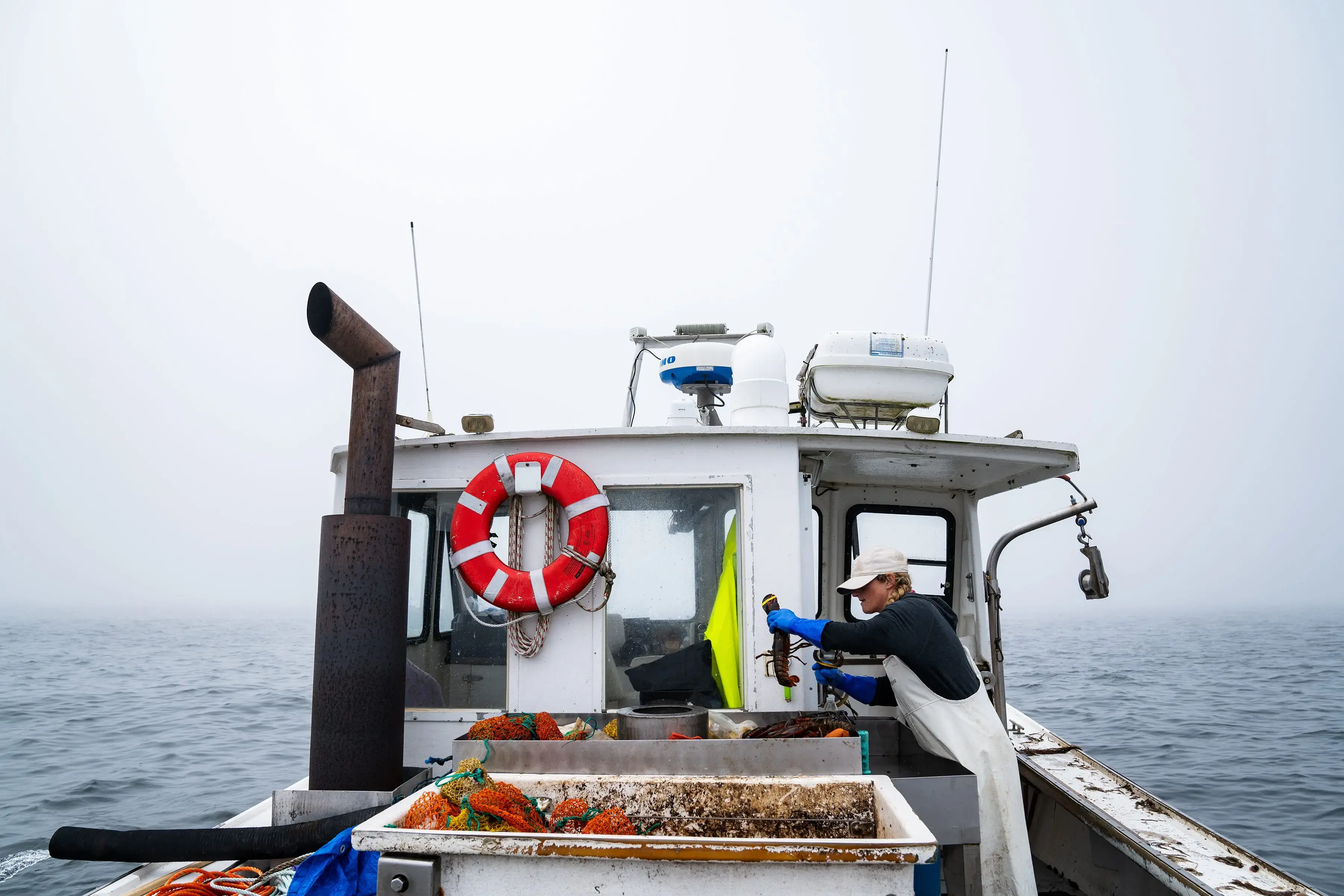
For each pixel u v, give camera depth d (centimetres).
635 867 226
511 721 322
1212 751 1314
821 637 336
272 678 2414
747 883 222
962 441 391
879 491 498
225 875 294
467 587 390
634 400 544
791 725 328
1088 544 417
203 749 1305
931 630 347
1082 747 1354
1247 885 340
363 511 347
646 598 382
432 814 250
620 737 333
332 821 303
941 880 349
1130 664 2986
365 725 329
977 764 340
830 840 219
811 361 456
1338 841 859
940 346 448
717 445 383
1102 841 425
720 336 540
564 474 374
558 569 367
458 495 401
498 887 231
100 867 786
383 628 336
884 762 370
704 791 283
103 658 3161
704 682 376
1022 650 3825
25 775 1126
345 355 347
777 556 377
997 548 447
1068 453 404
